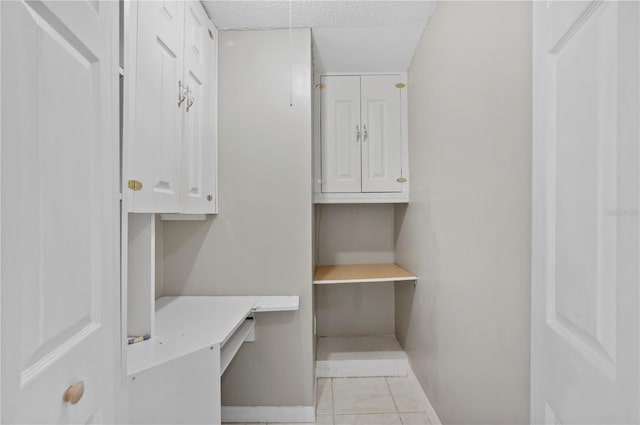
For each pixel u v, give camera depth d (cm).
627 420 51
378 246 290
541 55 81
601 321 58
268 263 198
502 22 109
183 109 149
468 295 137
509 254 105
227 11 180
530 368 94
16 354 44
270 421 194
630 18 51
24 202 46
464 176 141
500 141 111
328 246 288
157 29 123
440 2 172
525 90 96
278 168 199
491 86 117
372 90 257
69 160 58
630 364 51
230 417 195
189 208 156
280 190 199
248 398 196
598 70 59
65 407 55
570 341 68
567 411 69
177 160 142
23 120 46
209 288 198
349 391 224
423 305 202
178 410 113
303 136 199
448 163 160
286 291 197
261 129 199
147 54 116
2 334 42
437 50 177
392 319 288
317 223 283
